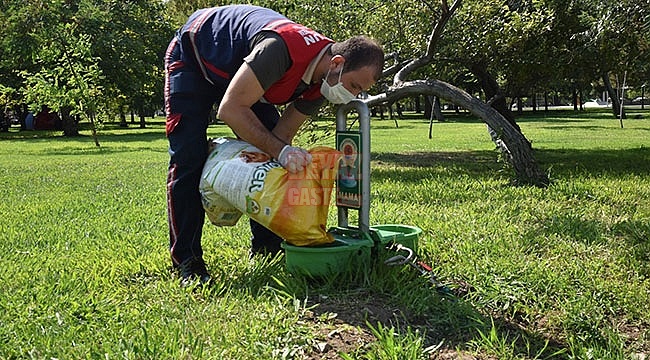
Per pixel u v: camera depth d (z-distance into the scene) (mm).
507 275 3729
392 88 8227
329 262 3453
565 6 10734
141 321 2988
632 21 9656
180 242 3682
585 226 5070
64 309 3180
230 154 3473
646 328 3189
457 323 3074
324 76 3275
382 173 9852
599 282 3686
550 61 11172
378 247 3604
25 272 3893
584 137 20438
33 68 28453
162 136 28359
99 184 9195
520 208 5953
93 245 4688
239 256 4207
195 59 3502
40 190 8555
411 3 9898
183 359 2588
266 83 3172
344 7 10359
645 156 12570
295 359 2654
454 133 25094
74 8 28859
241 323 2959
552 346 2973
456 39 10336
